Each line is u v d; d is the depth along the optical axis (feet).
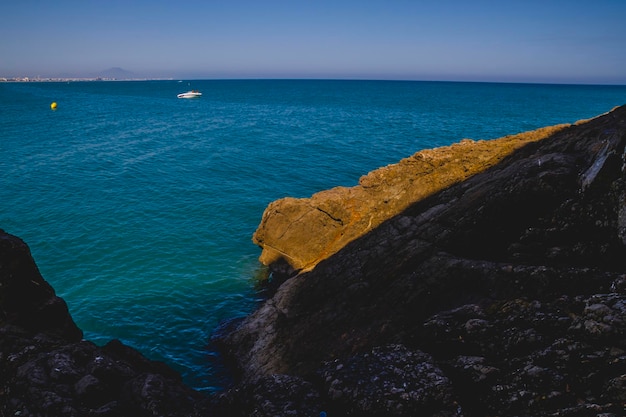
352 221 77.71
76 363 34.40
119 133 243.60
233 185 140.15
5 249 39.37
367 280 54.70
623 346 24.48
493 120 315.99
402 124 290.56
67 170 150.10
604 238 38.19
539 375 24.59
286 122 310.86
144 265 84.48
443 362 27.94
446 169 72.54
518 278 36.96
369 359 28.76
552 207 45.57
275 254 82.79
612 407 21.38
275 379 29.09
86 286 75.92
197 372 56.39
